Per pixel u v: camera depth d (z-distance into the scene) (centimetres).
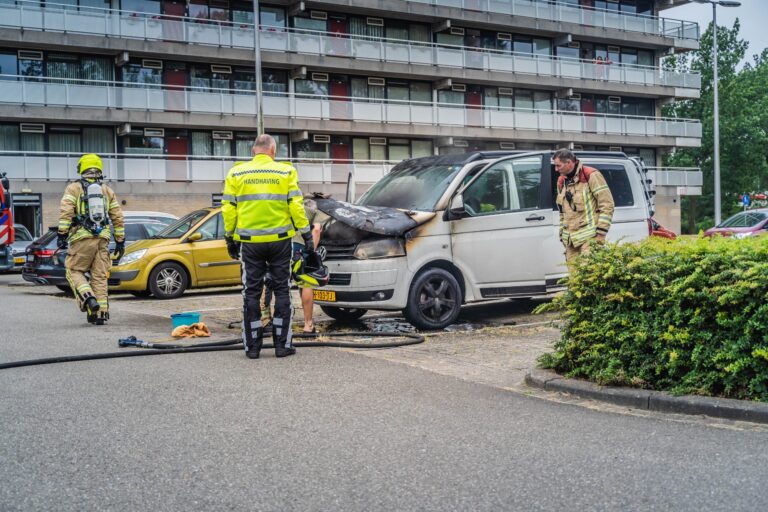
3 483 395
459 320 1065
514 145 4591
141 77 3700
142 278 1530
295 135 3991
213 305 1399
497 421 519
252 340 745
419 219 952
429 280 964
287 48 3878
